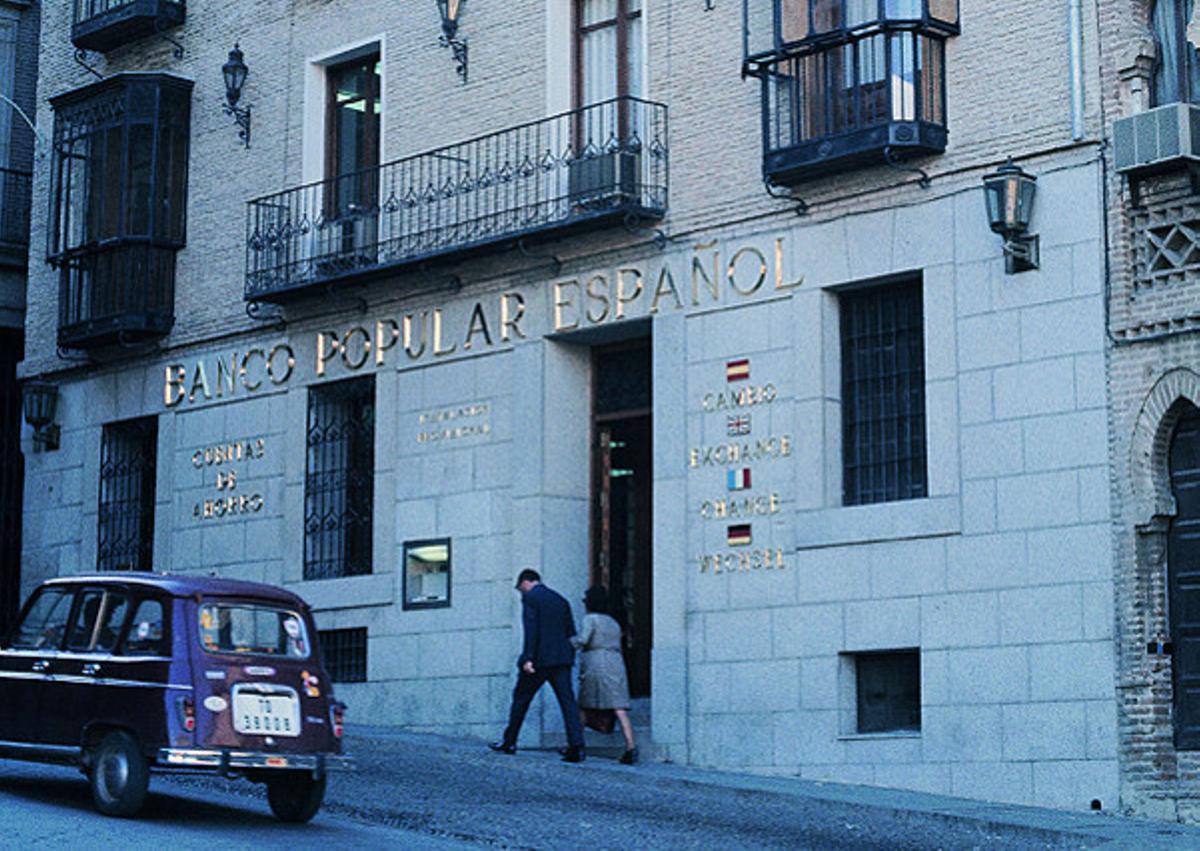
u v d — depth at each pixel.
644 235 21.78
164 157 27.45
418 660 23.61
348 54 25.70
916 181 19.39
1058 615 17.94
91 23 28.48
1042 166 18.52
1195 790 17.00
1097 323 17.97
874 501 19.84
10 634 16.27
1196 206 17.42
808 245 20.27
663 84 21.84
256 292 25.23
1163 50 18.12
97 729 15.42
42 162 29.89
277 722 15.34
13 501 31.52
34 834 14.19
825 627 19.66
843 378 20.23
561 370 22.91
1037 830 16.03
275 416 25.91
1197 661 17.31
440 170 24.03
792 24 20.33
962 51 19.20
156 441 27.78
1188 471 17.55
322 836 15.02
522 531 22.64
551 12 23.08
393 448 24.31
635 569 22.70
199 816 15.80
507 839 15.24
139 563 27.75
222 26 27.44
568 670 20.30
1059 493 18.06
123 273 27.31
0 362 31.62
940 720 18.62
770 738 19.97
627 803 17.52
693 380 21.14
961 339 18.94
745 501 20.50
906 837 15.99
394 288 24.50
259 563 25.83
